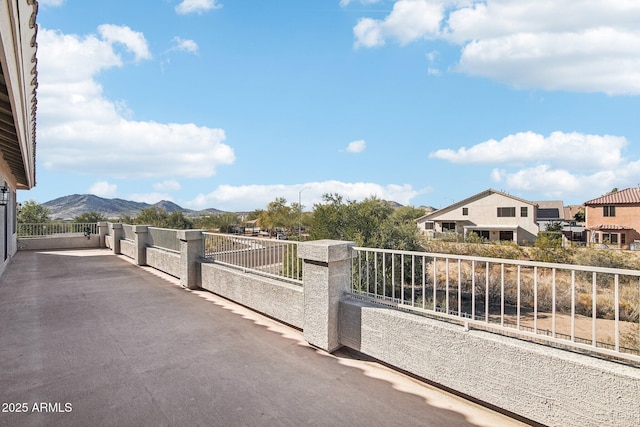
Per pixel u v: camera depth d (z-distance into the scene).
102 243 15.38
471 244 20.28
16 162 8.50
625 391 1.90
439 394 2.78
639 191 33.56
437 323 2.81
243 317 4.88
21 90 3.58
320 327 3.62
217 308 5.35
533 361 2.24
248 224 48.75
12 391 2.76
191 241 6.77
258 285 4.87
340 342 3.58
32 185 12.65
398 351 3.02
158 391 2.79
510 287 11.09
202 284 6.51
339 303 3.60
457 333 2.62
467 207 40.19
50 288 6.82
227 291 5.66
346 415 2.47
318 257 3.55
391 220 12.50
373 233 11.95
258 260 5.45
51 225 14.88
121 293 6.37
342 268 3.70
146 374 3.09
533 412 2.24
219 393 2.77
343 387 2.89
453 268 13.27
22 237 14.03
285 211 40.09
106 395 2.71
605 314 9.03
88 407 2.53
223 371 3.17
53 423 2.32
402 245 11.58
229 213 43.25
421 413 2.51
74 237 14.83
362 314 3.34
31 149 7.49
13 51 2.67
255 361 3.40
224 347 3.76
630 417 1.89
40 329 4.32
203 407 2.55
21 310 5.22
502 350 2.38
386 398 2.72
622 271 2.05
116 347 3.74
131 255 11.31
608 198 34.03
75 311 5.17
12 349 3.66
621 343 6.37
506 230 37.19
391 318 3.08
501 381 2.39
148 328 4.39
